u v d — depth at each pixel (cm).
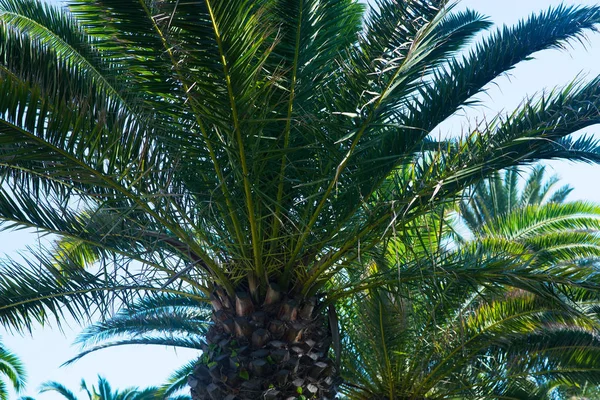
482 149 578
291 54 525
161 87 514
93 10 505
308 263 631
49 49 541
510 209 1658
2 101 472
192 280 650
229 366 596
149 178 569
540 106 614
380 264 654
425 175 584
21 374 1870
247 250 621
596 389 1606
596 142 642
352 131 524
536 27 638
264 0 516
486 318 924
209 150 551
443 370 959
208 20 450
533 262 693
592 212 1273
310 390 604
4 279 654
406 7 530
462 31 738
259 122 525
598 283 652
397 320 888
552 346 984
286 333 609
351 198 612
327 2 539
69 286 668
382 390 983
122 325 1058
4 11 658
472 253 768
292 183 605
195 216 612
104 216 655
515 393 1013
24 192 586
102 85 578
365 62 541
